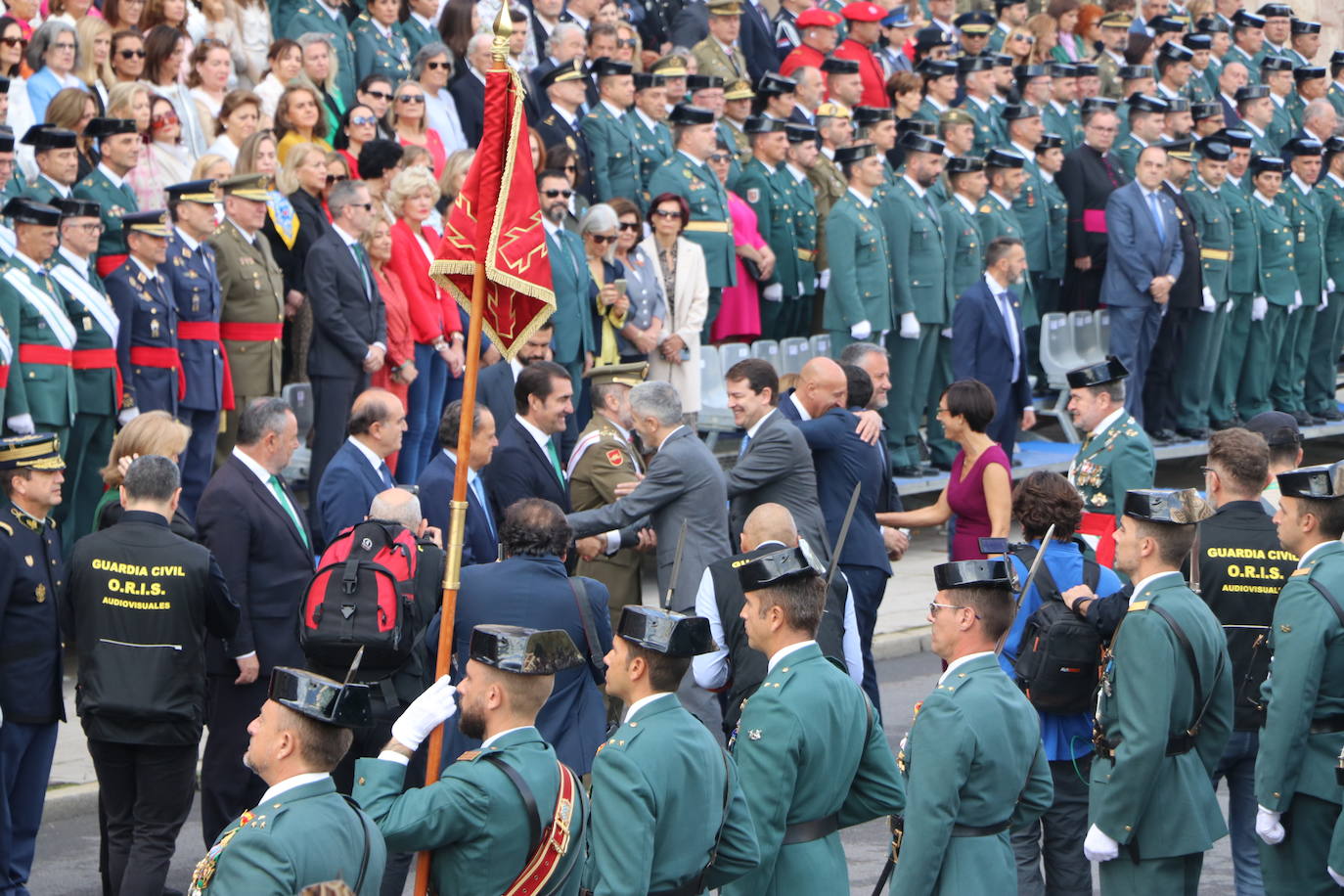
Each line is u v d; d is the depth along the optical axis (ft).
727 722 71.77
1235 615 67.21
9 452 69.15
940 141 154.20
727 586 71.10
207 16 126.31
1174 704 58.59
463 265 58.08
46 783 71.15
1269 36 206.49
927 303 140.56
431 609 68.28
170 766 68.13
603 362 120.57
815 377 89.56
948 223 144.36
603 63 135.33
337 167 114.73
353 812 43.88
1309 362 177.78
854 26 162.20
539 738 47.11
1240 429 69.15
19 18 114.93
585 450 89.71
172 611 67.10
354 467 79.20
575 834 46.85
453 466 78.74
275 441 74.64
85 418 97.81
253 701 73.61
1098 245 159.53
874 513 90.22
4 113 100.22
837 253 135.13
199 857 78.43
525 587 65.57
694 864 47.67
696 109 131.23
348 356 106.63
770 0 185.88
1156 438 161.48
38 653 69.36
